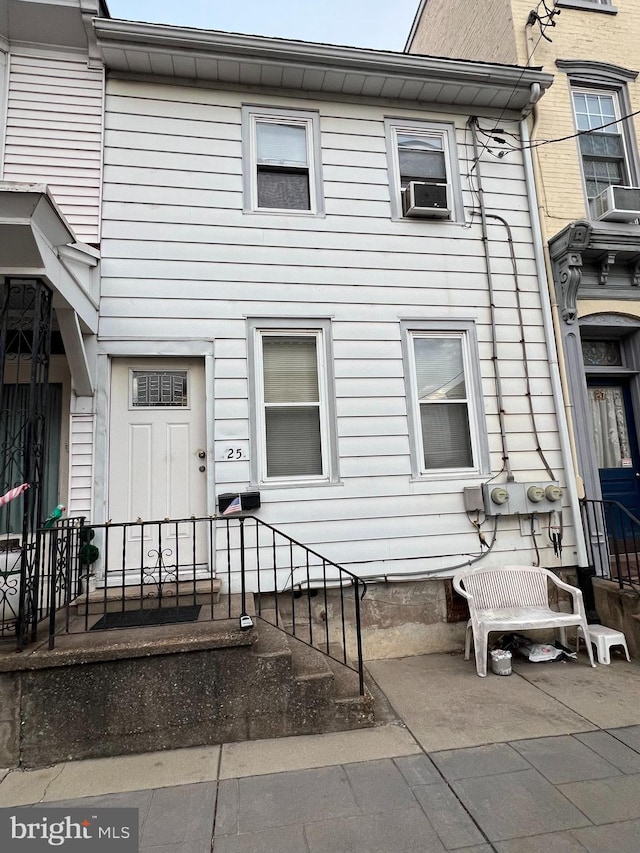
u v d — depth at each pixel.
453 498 5.30
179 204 5.12
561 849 2.38
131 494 4.79
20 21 4.80
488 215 5.91
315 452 5.20
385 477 5.18
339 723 3.54
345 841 2.47
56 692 3.29
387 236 5.58
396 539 5.11
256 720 3.45
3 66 4.87
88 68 5.04
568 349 5.83
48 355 3.85
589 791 2.80
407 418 5.34
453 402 5.55
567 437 5.65
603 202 6.04
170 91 5.25
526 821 2.57
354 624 4.94
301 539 4.91
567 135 6.25
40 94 4.91
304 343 5.34
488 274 5.78
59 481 4.79
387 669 4.66
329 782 2.94
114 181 5.00
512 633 5.24
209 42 5.01
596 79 6.53
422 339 5.62
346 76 5.49
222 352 5.02
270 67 5.29
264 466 5.01
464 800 2.75
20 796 2.87
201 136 5.26
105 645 3.38
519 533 5.42
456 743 3.34
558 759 3.12
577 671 4.56
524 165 6.12
